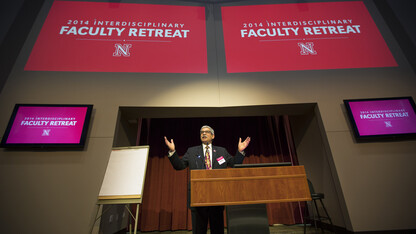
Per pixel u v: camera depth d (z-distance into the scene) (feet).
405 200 7.74
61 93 8.93
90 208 7.39
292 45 10.68
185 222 11.21
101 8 11.03
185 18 11.32
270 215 11.55
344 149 8.62
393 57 10.29
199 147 6.42
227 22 11.32
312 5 11.85
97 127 8.57
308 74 9.98
